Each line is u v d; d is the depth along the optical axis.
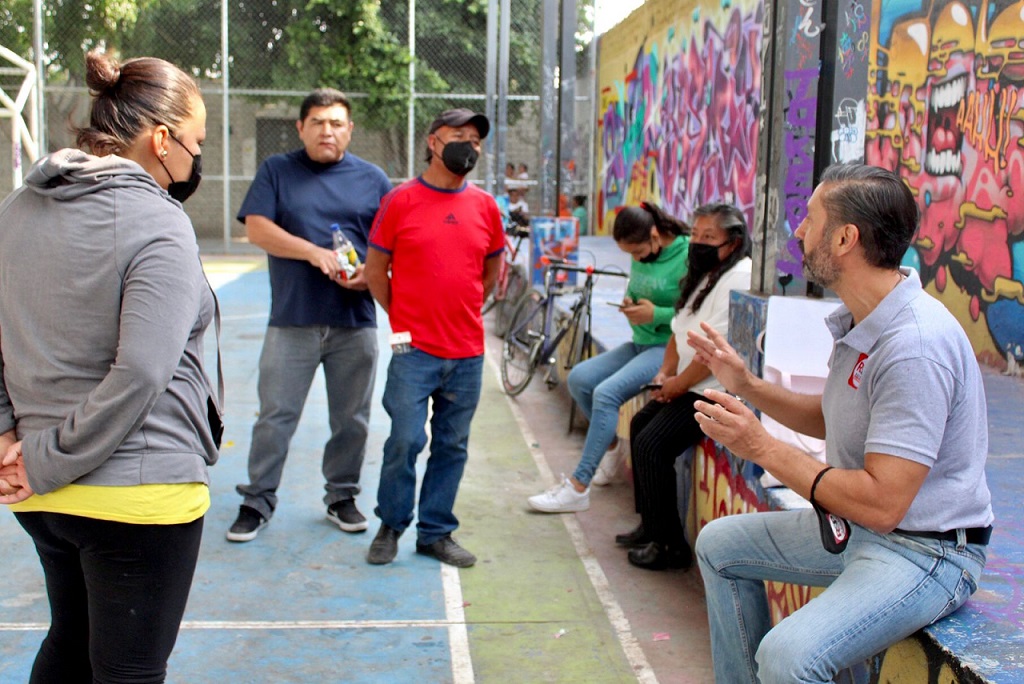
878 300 2.19
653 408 4.35
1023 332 5.22
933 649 2.07
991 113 5.45
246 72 18.77
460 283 4.03
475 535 4.63
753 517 2.55
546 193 9.74
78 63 17.44
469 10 18.72
